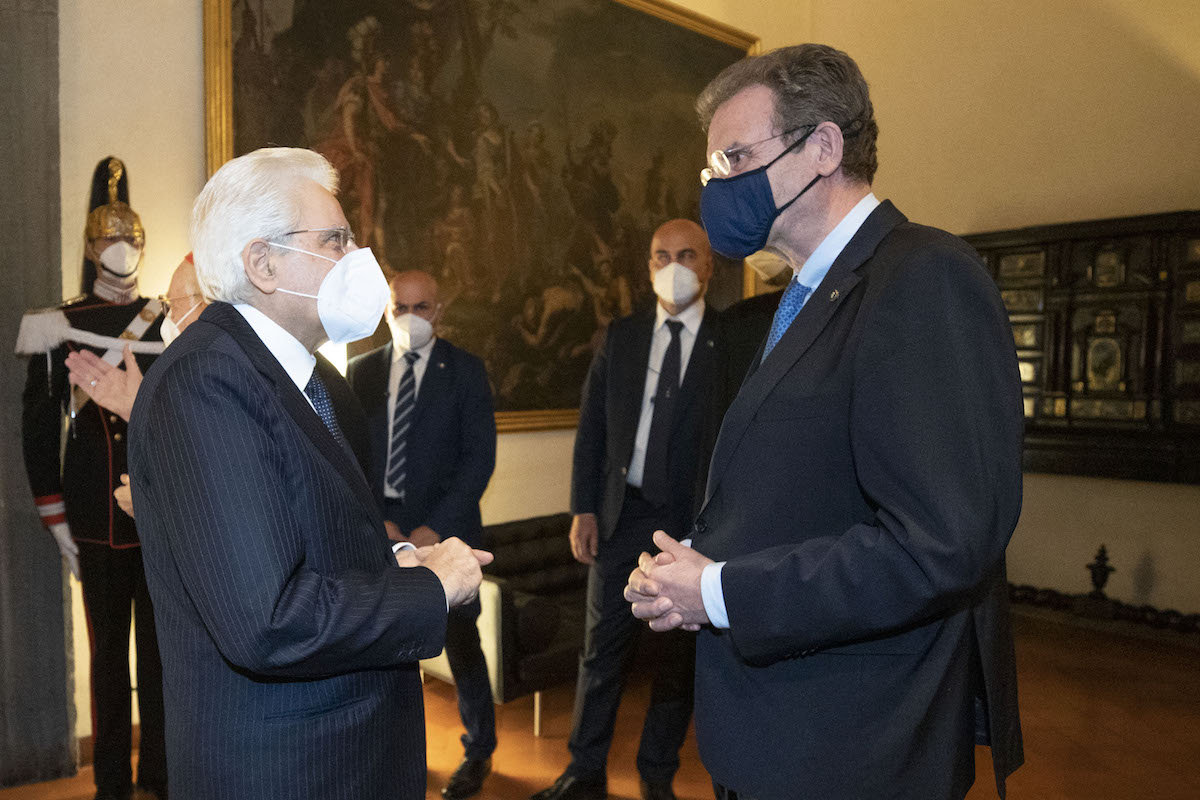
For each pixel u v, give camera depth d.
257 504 1.16
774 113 1.41
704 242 3.19
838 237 1.42
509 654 3.64
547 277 5.39
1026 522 6.32
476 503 3.33
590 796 3.19
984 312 1.21
